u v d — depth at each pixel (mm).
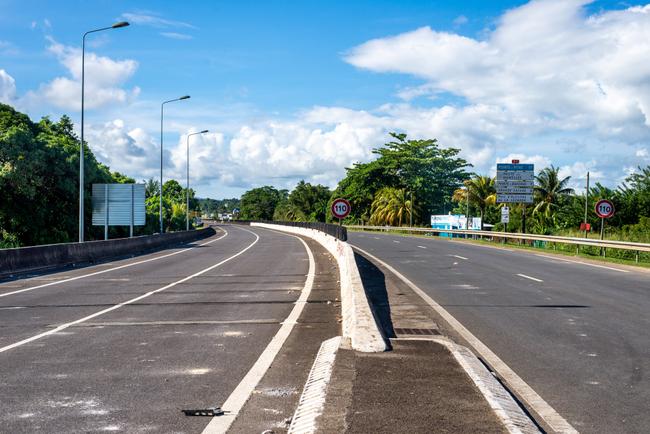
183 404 5613
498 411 4805
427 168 99938
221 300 12953
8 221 40500
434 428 4438
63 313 11336
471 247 34344
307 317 10617
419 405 4949
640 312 11164
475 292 14070
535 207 65000
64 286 16156
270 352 7773
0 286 16375
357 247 33656
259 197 190250
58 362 7328
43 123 52594
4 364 7238
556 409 5516
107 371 6863
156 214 66250
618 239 33219
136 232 58031
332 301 12750
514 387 6230
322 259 26047
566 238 30594
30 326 9938
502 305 11992
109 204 36438
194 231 52406
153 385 6262
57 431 4910
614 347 8141
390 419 4629
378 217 83938
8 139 39188
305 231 60000
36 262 21359
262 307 11875
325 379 5738
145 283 16656
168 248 37469
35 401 5734
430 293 13875
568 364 7191
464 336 8875
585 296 13422
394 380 5672
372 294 13672
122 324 10031
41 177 41219
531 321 10172
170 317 10711
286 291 14531
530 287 15102
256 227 104688
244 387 6160
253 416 5266
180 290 14891
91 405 5598
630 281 16672
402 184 98875
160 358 7488
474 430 4402
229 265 23000
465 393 5273
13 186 39875
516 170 44812
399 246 34906
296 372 6754
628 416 5324
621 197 46250
